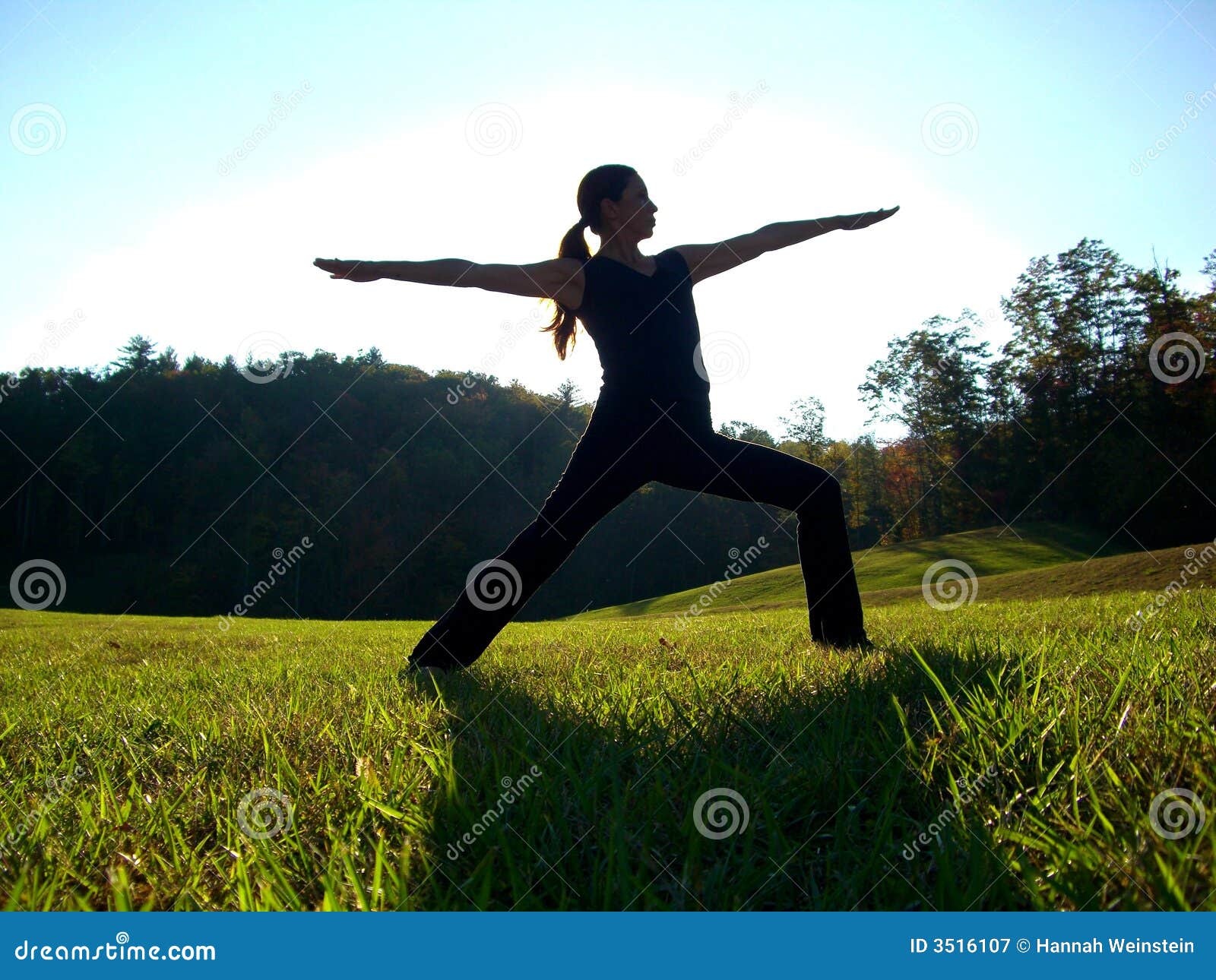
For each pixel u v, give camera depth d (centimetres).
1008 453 5197
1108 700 232
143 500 6781
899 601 1959
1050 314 5131
